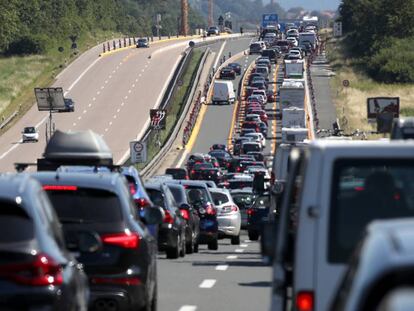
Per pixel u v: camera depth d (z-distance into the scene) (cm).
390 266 1134
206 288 5197
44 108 17700
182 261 6775
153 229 4825
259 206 9969
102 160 4222
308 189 2197
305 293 2181
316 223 2183
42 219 2295
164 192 6838
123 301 3338
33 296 2173
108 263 3338
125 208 3425
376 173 2197
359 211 2189
